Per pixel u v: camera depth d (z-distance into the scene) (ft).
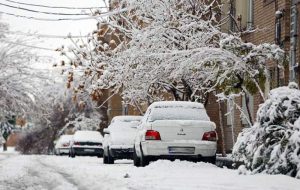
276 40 80.59
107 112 242.37
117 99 224.74
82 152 142.51
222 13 98.02
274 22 84.17
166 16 89.35
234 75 74.13
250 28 92.94
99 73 97.04
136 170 62.59
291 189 41.68
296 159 50.44
